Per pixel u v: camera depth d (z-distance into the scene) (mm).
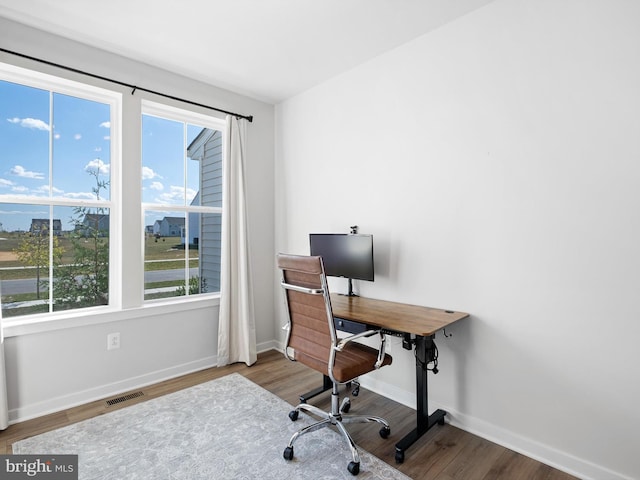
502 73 2047
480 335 2162
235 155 3355
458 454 1963
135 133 2785
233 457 1912
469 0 2061
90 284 2693
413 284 2510
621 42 1659
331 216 3143
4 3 2080
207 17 2238
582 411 1785
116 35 2439
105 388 2633
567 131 1817
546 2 1878
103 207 2729
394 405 2531
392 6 2117
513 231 2016
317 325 1973
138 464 1852
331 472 1798
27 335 2316
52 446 2002
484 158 2131
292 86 3293
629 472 1653
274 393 2695
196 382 2895
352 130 2943
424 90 2432
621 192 1667
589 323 1763
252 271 3574
